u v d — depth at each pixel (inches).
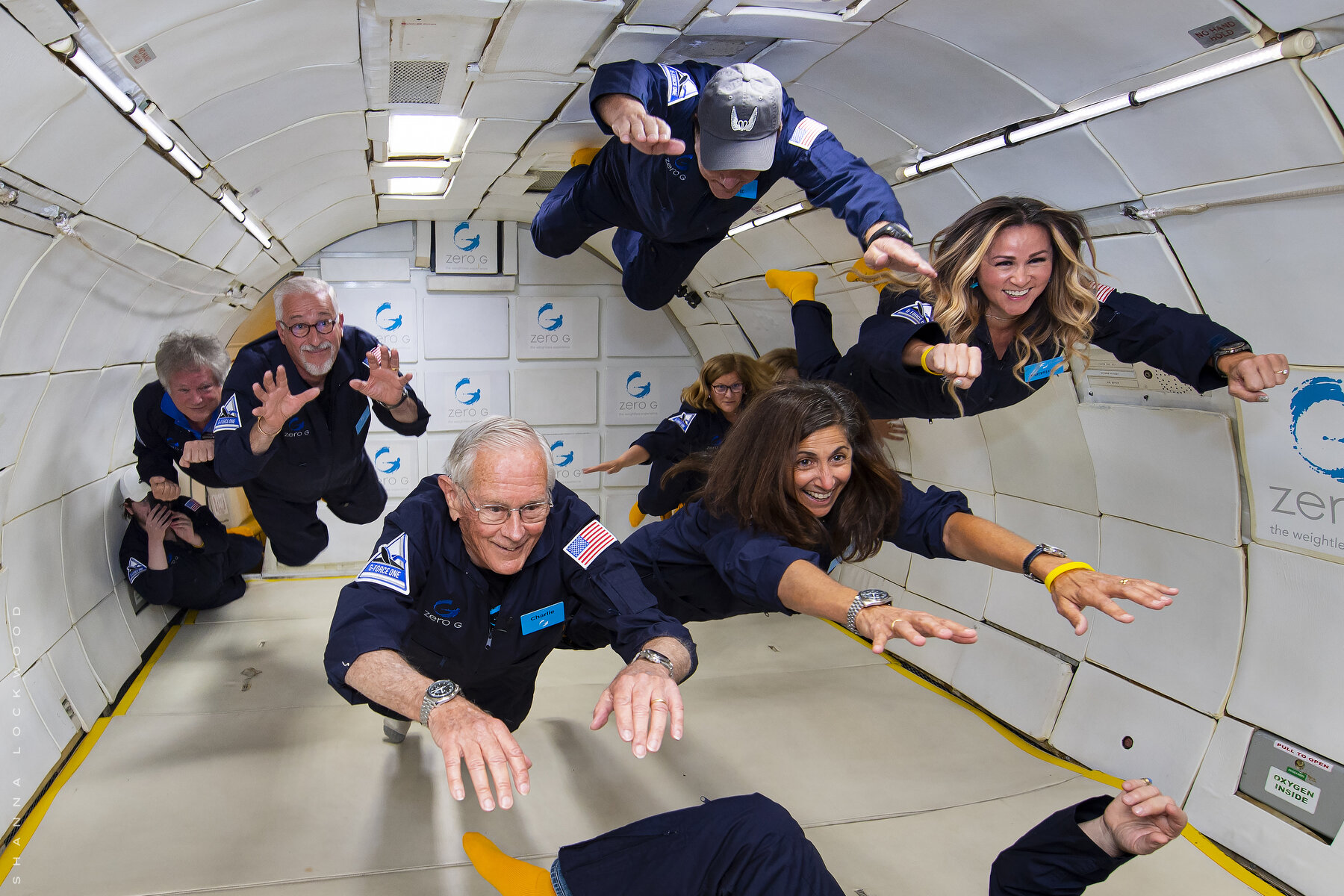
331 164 164.6
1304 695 123.5
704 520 117.1
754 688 190.2
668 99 106.7
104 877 117.0
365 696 84.5
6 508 138.6
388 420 163.0
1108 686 156.3
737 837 83.2
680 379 286.7
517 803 139.9
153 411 187.3
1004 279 101.3
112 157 103.4
